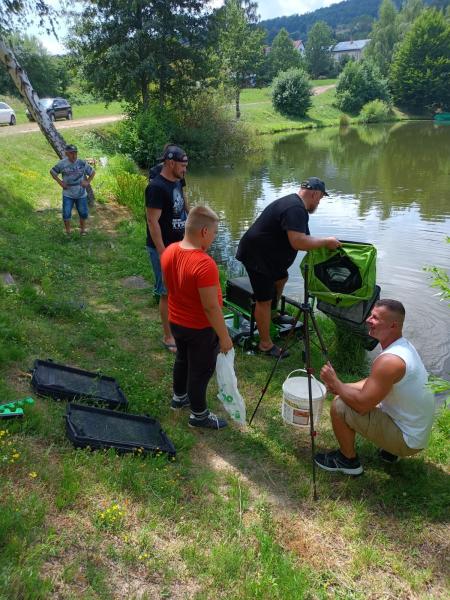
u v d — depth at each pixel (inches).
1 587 84.8
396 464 147.8
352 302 183.3
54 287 261.3
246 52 1640.0
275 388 189.5
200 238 138.0
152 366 194.9
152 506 117.4
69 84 1902.1
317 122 2041.1
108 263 319.9
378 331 132.9
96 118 1315.2
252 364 206.8
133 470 126.0
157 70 1052.5
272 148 1312.7
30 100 475.8
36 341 187.0
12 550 93.4
